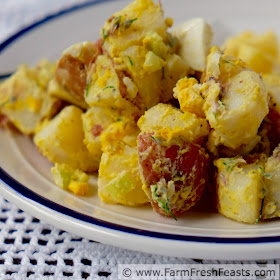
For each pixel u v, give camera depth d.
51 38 0.53
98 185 0.39
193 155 0.37
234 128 0.37
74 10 0.54
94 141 0.42
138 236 0.34
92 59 0.42
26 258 0.37
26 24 0.58
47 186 0.40
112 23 0.41
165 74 0.41
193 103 0.38
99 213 0.37
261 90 0.37
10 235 0.39
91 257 0.37
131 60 0.40
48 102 0.46
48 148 0.43
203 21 0.43
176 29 0.43
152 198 0.37
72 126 0.43
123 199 0.39
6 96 0.47
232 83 0.37
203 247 0.34
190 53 0.41
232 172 0.37
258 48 0.51
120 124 0.40
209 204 0.39
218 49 0.40
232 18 0.56
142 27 0.41
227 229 0.36
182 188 0.37
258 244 0.34
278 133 0.40
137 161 0.39
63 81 0.44
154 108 0.39
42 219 0.36
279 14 0.56
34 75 0.48
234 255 0.34
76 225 0.35
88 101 0.41
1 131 0.46
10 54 0.52
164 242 0.34
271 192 0.37
